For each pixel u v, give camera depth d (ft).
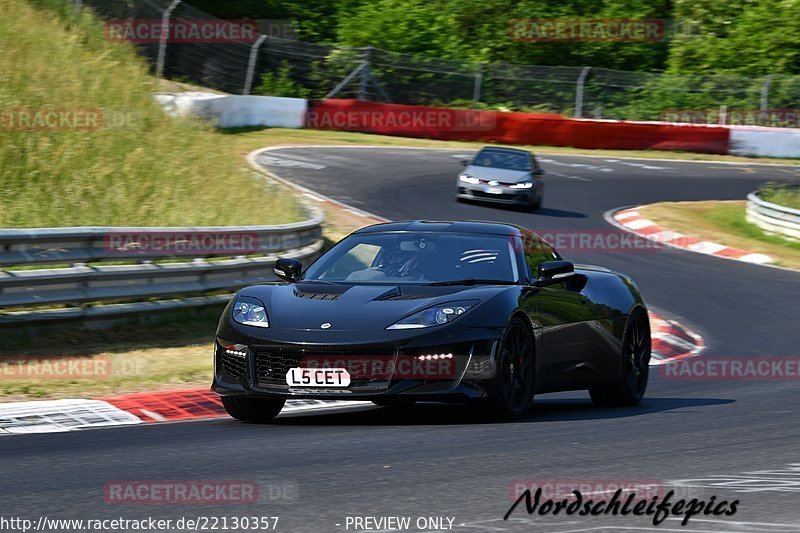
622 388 92.07
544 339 80.48
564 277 81.71
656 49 513.45
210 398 90.68
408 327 71.67
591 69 445.37
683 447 66.03
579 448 64.80
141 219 161.68
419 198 263.08
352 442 66.85
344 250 85.56
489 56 500.74
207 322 130.82
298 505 48.52
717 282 192.95
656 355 134.00
